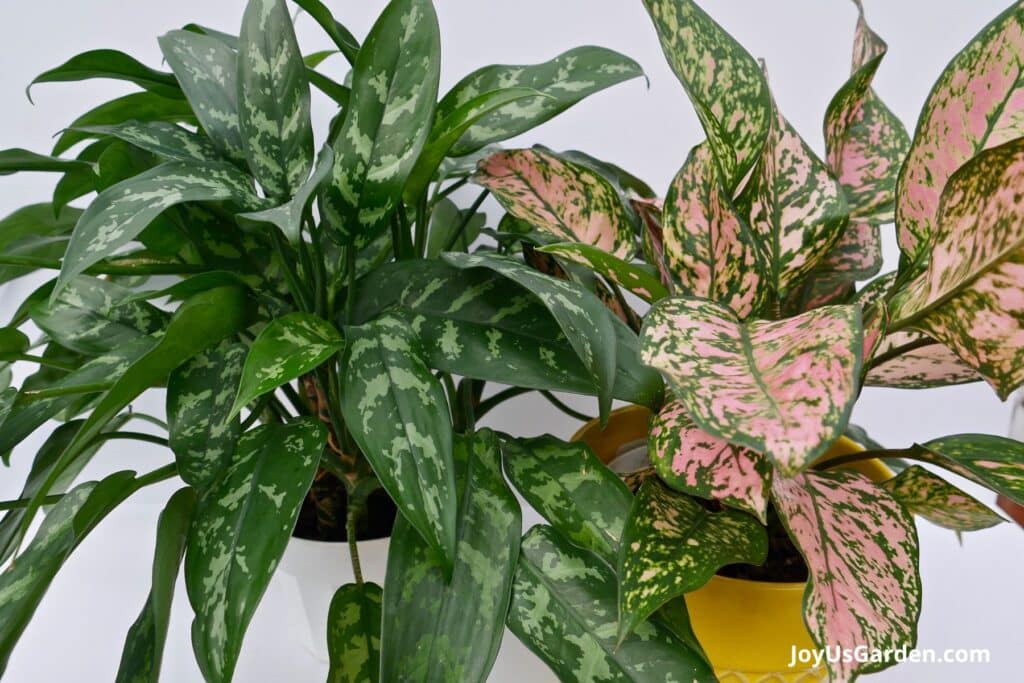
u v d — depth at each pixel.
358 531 0.78
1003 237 0.50
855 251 0.79
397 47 0.58
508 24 1.01
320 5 0.63
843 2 0.99
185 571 0.52
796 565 0.69
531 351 0.60
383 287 0.65
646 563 0.55
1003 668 0.82
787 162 0.72
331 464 0.73
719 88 0.65
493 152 0.79
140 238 0.69
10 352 0.71
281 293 0.72
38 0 1.03
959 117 0.61
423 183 0.67
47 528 0.62
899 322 0.58
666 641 0.55
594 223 0.75
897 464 0.84
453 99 0.73
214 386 0.61
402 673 0.51
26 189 1.11
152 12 1.04
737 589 0.64
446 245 0.80
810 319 0.50
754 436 0.40
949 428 1.11
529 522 0.98
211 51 0.71
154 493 1.16
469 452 0.62
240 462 0.57
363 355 0.57
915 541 0.57
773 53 1.02
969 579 0.97
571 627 0.56
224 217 0.72
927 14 0.99
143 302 0.73
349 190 0.58
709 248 0.65
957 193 0.52
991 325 0.53
